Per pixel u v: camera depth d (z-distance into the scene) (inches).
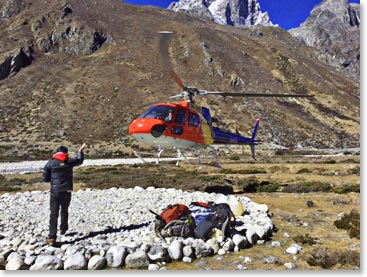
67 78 3607.3
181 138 522.9
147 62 4101.9
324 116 4178.2
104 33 4500.5
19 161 1861.5
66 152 298.8
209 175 919.0
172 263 255.8
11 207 446.0
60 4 4768.7
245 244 287.9
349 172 906.1
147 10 6432.1
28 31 4269.2
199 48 4653.1
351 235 317.1
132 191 562.9
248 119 3393.2
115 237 302.5
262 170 1066.1
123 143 2581.2
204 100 3518.7
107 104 3203.7
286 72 5182.1
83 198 504.4
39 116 2928.2
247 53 5359.3
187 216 302.8
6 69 3565.5
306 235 313.6
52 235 283.7
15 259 248.2
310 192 590.9
